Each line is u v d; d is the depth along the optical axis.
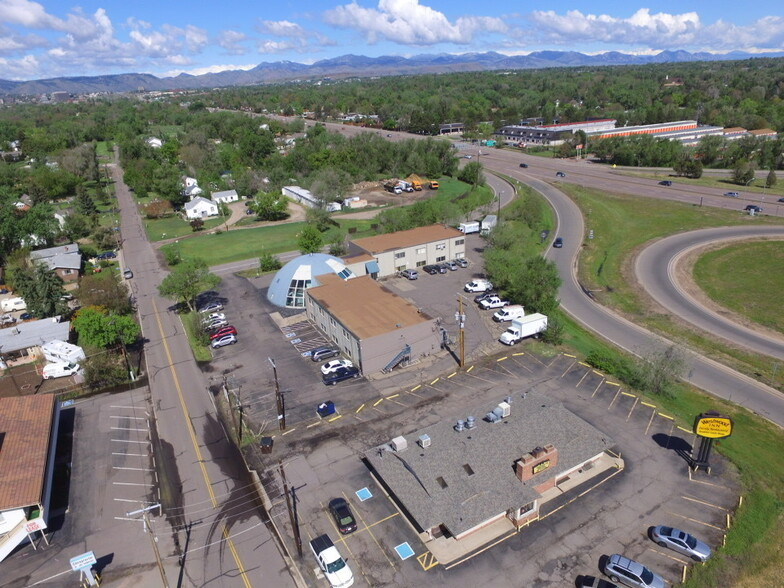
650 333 73.75
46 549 40.41
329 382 59.56
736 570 36.56
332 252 103.81
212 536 40.78
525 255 95.19
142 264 107.69
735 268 95.12
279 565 38.00
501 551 38.44
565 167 193.88
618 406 54.56
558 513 41.56
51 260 100.81
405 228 114.06
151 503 44.34
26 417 50.56
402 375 61.50
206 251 113.06
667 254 103.62
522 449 44.12
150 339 73.75
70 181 175.25
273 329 74.19
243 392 59.31
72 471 48.53
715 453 47.62
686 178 165.50
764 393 58.88
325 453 48.88
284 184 176.25
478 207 142.00
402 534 40.03
